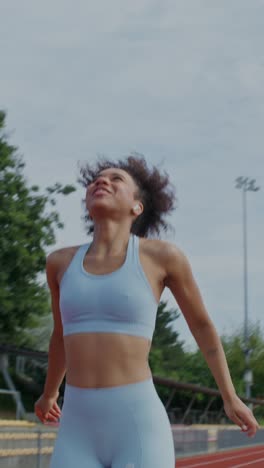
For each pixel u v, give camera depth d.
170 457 3.10
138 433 3.04
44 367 37.81
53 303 3.42
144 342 3.11
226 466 26.61
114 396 3.05
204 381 72.94
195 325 3.34
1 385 34.81
